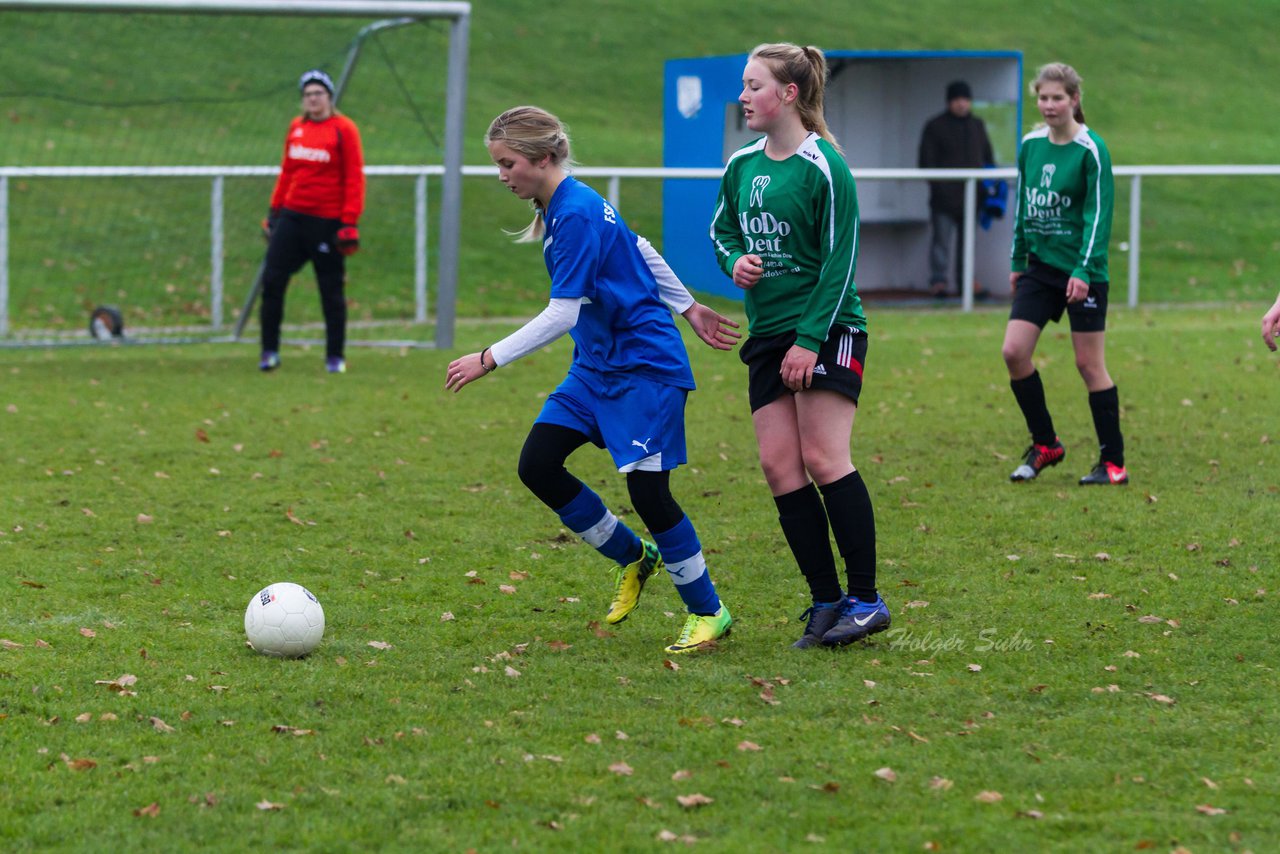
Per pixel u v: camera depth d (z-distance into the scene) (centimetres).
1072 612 1554
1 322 4019
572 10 8962
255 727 1186
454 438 2625
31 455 2417
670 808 1027
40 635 1442
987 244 5138
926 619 1533
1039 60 9012
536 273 5153
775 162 1380
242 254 4994
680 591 1423
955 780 1077
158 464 2367
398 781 1068
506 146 1312
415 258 5050
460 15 3631
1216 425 2698
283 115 6525
